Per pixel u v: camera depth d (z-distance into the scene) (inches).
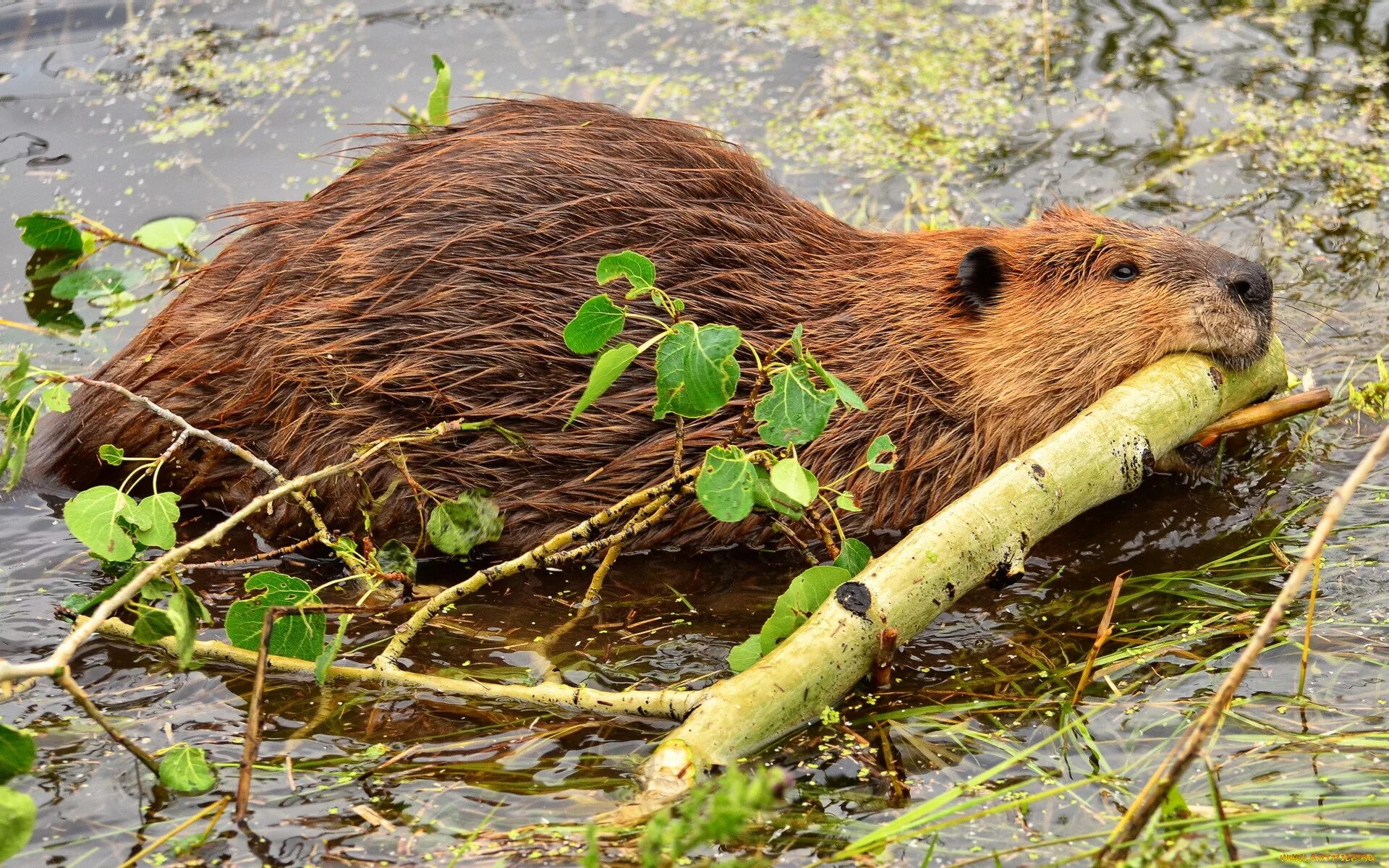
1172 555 212.7
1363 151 317.7
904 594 171.2
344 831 154.6
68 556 215.5
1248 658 135.7
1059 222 235.5
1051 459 188.2
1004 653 189.6
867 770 163.8
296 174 312.5
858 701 178.2
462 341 210.8
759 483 176.1
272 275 218.4
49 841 153.7
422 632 199.5
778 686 163.3
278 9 383.6
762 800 114.9
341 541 194.5
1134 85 346.0
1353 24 367.9
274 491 173.0
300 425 213.3
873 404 220.7
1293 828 148.3
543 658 192.1
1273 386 223.6
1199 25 372.2
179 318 224.8
